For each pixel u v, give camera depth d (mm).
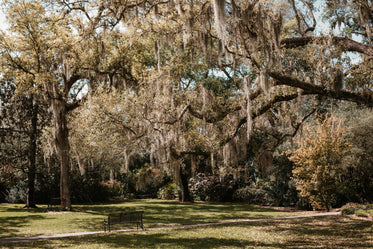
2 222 15117
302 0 12062
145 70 17766
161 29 12836
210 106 13000
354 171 19469
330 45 9930
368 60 9578
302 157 16906
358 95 9547
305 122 21094
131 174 34031
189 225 13727
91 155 18141
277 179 23328
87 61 19484
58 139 19938
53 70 19938
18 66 20016
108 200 31641
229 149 13773
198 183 29203
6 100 23797
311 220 13930
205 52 10703
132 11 11703
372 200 19562
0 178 24438
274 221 14344
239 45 11312
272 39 9641
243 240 9312
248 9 8914
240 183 27906
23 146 25297
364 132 18594
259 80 10500
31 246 8984
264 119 14852
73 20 18391
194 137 14922
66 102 21156
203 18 10547
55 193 28422
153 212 19672
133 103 15508
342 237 9320
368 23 9906
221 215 17906
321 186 16703
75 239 10289
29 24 19469
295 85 9727
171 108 14500
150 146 19562
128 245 8844
